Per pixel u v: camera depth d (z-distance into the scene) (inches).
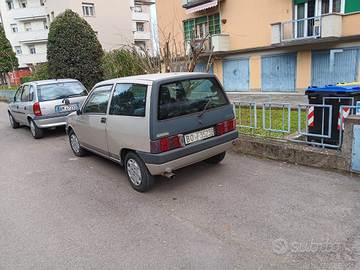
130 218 146.6
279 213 140.0
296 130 267.0
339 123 202.2
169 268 107.7
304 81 574.2
